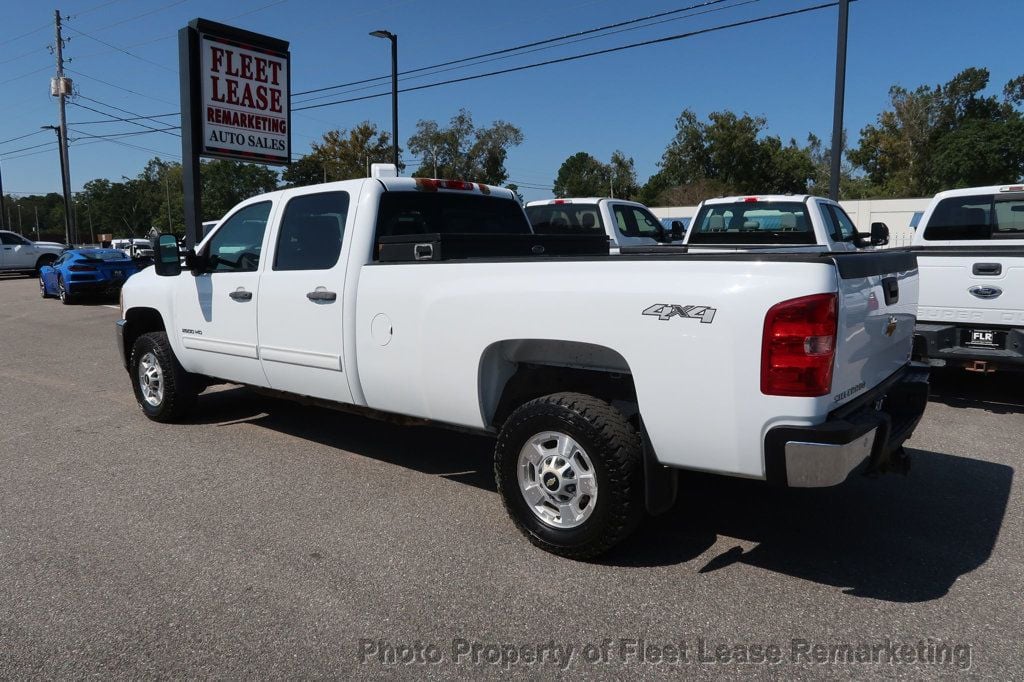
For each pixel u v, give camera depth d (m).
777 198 9.48
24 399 7.98
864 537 4.27
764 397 3.33
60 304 18.50
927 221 8.51
